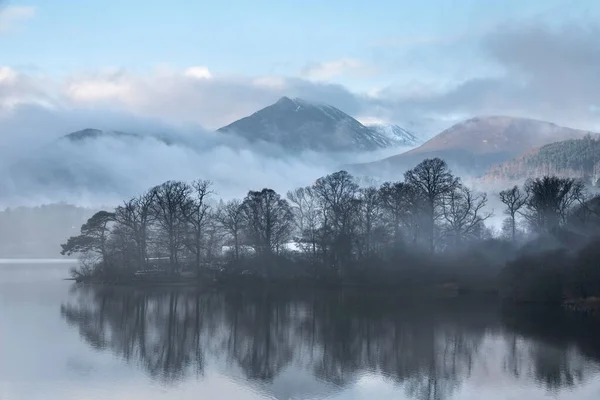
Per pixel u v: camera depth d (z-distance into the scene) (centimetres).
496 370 7950
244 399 6825
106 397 6806
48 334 10062
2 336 9800
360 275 16250
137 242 18662
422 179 17088
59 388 7069
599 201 16338
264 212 17475
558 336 9725
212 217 18562
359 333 10306
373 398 6881
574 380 7475
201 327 10994
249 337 10119
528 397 6888
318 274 16762
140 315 12325
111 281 18250
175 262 18312
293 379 7606
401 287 15775
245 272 17175
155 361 8425
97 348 9106
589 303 12200
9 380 7306
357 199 18025
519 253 14088
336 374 7825
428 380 7544
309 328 10844
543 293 12675
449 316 11719
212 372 7900
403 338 9850
